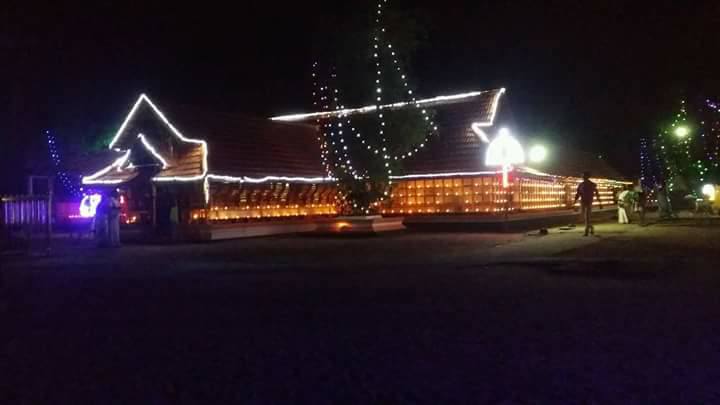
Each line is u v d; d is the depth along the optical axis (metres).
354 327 9.56
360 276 14.98
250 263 18.33
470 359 7.71
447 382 6.84
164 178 29.41
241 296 12.52
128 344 8.89
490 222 32.94
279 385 6.86
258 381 7.03
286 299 12.04
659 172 63.28
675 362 7.45
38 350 8.70
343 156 31.45
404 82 31.05
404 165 35.28
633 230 30.08
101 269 17.81
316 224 31.02
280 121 35.50
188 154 29.62
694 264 16.39
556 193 43.88
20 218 24.06
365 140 30.80
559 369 7.24
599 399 6.23
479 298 11.75
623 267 15.85
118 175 31.89
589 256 18.39
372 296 12.18
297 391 6.66
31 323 10.48
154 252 22.77
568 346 8.24
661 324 9.43
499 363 7.52
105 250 23.95
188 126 29.70
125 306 11.78
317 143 36.28
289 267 17.11
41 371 7.66
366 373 7.22
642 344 8.30
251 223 29.92
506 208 32.97
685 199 57.56
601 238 25.23
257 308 11.21
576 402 6.16
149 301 12.24
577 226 34.06
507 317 10.05
